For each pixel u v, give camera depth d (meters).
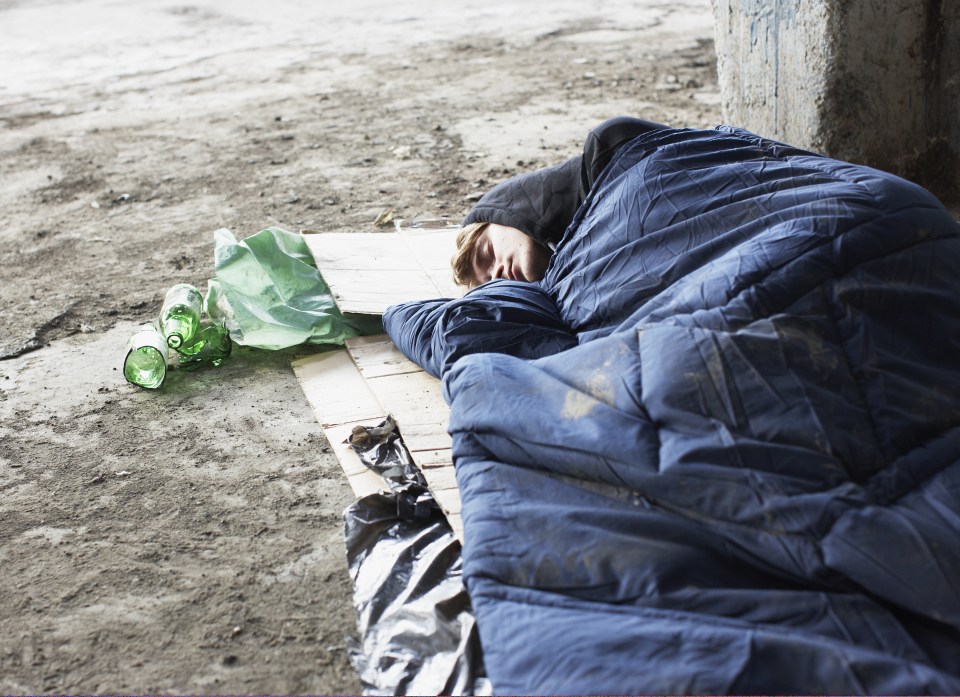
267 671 1.99
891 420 1.93
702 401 1.92
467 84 7.29
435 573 2.17
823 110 4.10
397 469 2.53
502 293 2.76
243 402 3.04
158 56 9.45
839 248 2.16
